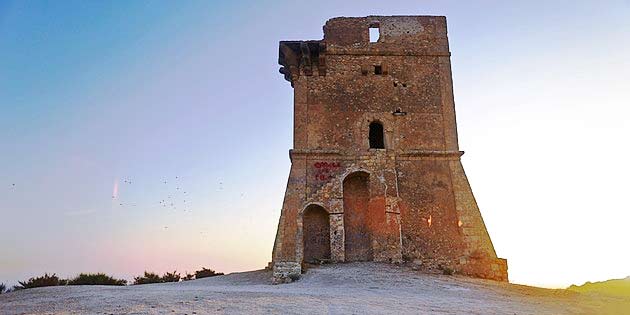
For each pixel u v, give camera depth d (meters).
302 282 23.95
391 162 31.28
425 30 34.94
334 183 30.69
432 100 33.22
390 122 32.53
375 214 30.02
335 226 29.67
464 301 17.56
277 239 29.28
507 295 20.02
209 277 34.59
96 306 15.27
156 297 16.84
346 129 32.19
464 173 31.39
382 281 23.03
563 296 19.98
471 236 29.61
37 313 14.55
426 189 30.88
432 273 27.08
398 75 33.72
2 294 21.03
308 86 33.09
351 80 33.38
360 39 34.44
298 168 30.98
